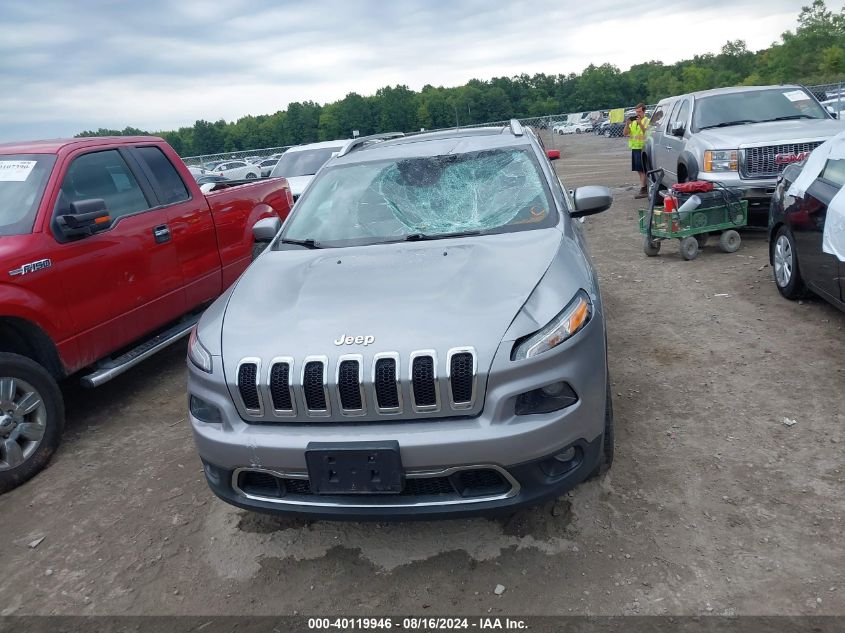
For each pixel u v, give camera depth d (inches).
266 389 105.3
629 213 438.0
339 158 183.3
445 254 130.0
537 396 103.4
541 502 106.0
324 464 101.7
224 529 131.5
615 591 104.7
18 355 154.9
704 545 112.8
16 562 127.5
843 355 179.6
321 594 111.3
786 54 3764.8
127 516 139.3
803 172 215.6
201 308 231.9
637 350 197.5
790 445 139.9
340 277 126.1
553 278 117.6
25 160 181.9
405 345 103.0
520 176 157.2
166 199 211.0
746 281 254.2
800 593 100.3
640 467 136.9
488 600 105.8
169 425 181.8
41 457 159.9
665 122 420.5
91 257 175.6
